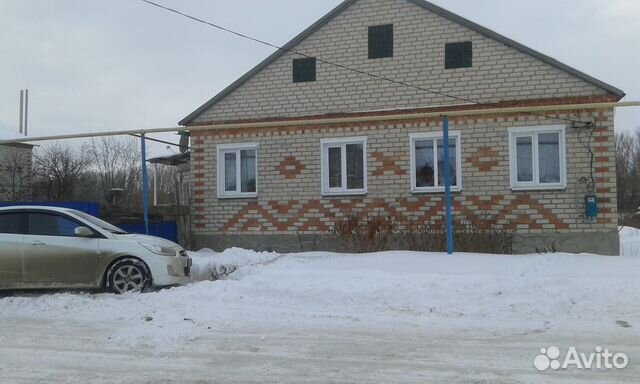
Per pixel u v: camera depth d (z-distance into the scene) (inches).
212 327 276.2
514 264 405.1
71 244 366.3
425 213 559.5
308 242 591.5
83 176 1445.6
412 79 573.9
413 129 568.1
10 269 363.9
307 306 317.7
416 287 327.3
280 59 611.5
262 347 243.0
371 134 580.1
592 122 523.2
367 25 588.7
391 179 571.5
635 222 1451.8
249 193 614.2
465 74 559.5
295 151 601.3
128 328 277.1
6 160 1128.8
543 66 539.2
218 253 555.5
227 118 625.6
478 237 523.5
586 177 522.9
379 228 555.5
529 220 534.9
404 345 242.7
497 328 266.5
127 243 368.5
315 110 599.2
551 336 251.9
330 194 587.2
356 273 366.6
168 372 211.6
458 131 556.4
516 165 542.9
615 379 197.8
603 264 402.6
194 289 353.1
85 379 205.0
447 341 247.3
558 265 399.9
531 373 205.0
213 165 625.3
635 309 288.5
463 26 561.6
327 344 246.2
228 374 208.4
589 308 292.0
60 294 354.6
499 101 549.3
